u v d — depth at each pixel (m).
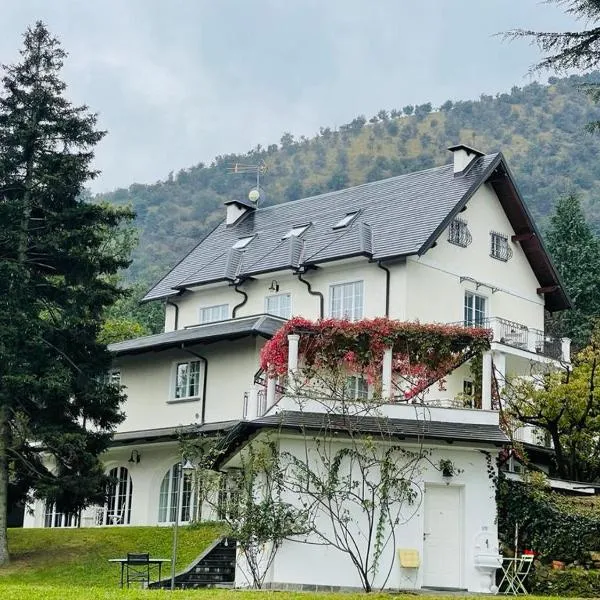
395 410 25.27
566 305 41.72
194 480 26.86
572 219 54.47
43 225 31.47
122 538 31.52
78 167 31.22
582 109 182.62
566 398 32.53
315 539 24.02
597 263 52.97
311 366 26.58
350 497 24.38
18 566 29.17
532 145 175.88
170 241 133.25
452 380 33.75
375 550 24.08
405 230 36.31
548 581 24.44
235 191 152.75
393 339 26.23
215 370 36.78
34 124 31.25
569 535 24.86
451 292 36.91
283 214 43.72
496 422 25.69
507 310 39.47
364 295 36.03
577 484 28.56
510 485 25.70
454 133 196.38
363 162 195.00
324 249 37.69
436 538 24.80
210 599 18.28
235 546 28.19
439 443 24.98
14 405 30.41
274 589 23.50
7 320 29.53
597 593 23.89
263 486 24.73
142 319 65.44
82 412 31.70
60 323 31.23
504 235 39.97
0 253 31.00
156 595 18.53
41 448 30.47
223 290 40.97
